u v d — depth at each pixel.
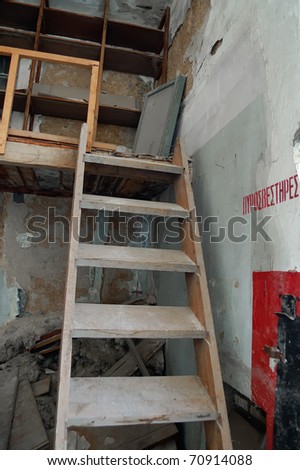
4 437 2.01
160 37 3.81
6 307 3.37
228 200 1.70
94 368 2.86
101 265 1.42
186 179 1.85
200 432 1.81
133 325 1.30
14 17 3.60
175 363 2.41
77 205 1.59
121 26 3.68
